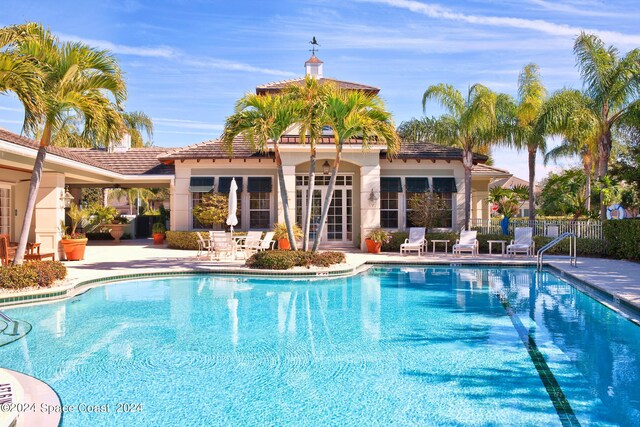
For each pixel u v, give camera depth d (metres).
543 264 17.27
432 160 23.52
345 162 23.62
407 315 9.89
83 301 11.24
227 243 18.23
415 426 4.82
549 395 5.61
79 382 6.02
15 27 11.22
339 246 23.61
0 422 4.39
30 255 15.64
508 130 22.64
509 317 9.69
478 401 5.44
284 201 16.23
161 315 9.84
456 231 23.41
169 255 20.30
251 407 5.29
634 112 20.12
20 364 6.68
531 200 22.92
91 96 11.89
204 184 23.30
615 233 18.47
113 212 29.52
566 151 31.44
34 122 10.24
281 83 25.56
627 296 10.39
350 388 5.85
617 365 6.67
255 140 17.25
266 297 11.87
